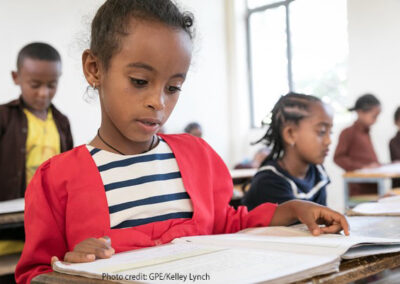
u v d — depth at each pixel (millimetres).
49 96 2311
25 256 719
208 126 6469
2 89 4551
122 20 686
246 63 6695
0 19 4586
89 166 759
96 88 773
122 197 758
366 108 3951
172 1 751
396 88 5031
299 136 1328
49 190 749
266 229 751
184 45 697
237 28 6648
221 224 889
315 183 1404
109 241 603
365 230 747
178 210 808
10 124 2250
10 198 2223
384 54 5121
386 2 5086
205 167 877
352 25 5359
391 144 4395
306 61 5934
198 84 6383
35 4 4801
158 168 812
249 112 6723
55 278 505
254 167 4523
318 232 675
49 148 2330
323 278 454
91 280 473
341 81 5574
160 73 681
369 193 3463
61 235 746
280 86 6262
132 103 686
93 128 5059
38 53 2264
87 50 755
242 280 415
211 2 6586
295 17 6039
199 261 510
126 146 794
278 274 430
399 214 914
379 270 510
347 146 4016
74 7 5031
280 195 1291
